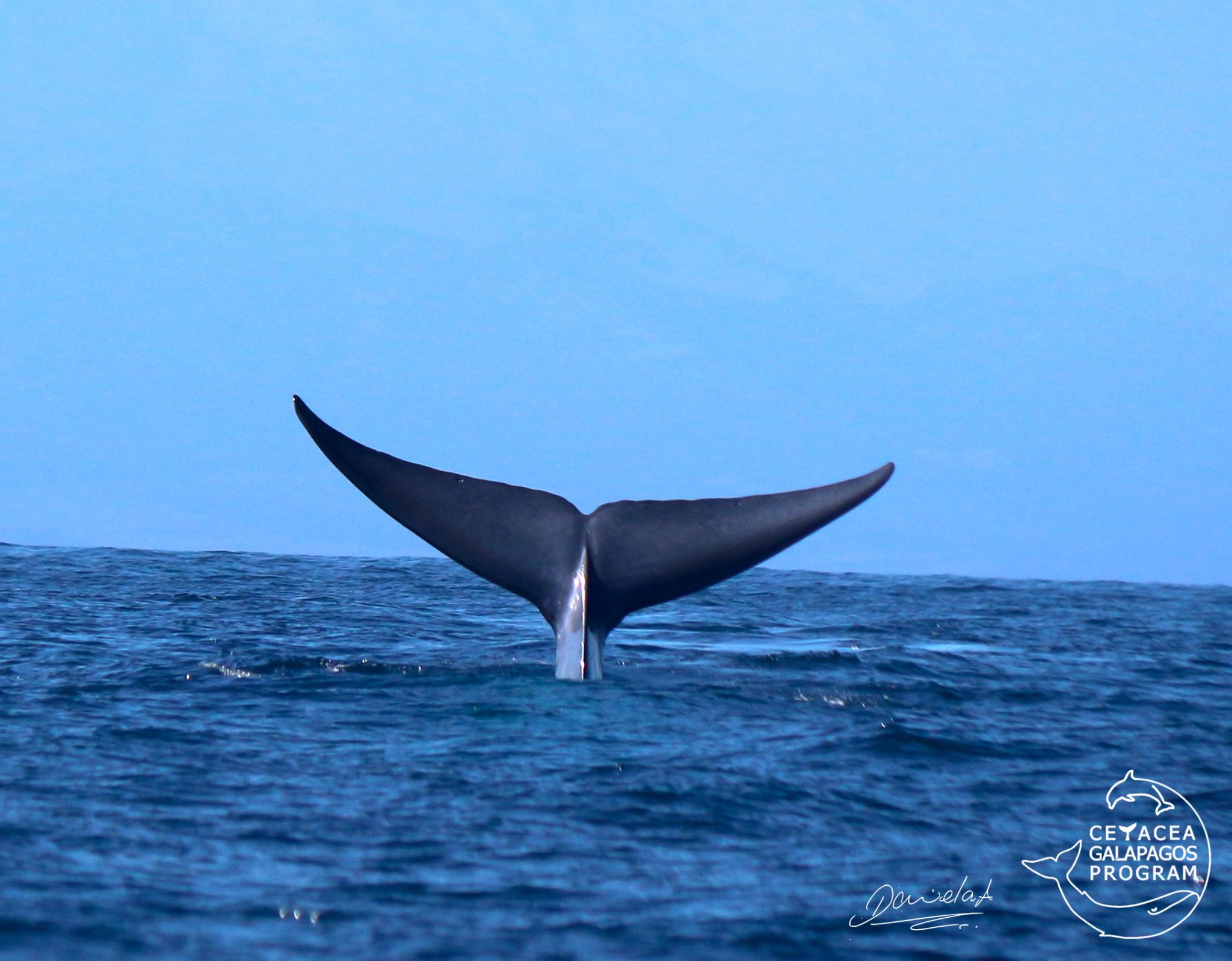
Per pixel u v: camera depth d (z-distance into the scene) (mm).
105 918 23469
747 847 29156
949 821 31781
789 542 43719
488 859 27500
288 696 43125
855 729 40656
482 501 45156
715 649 58719
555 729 39000
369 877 26203
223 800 31172
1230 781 36156
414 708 41469
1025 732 41844
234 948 22453
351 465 43906
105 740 36562
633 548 44938
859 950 23688
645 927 24141
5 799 30516
